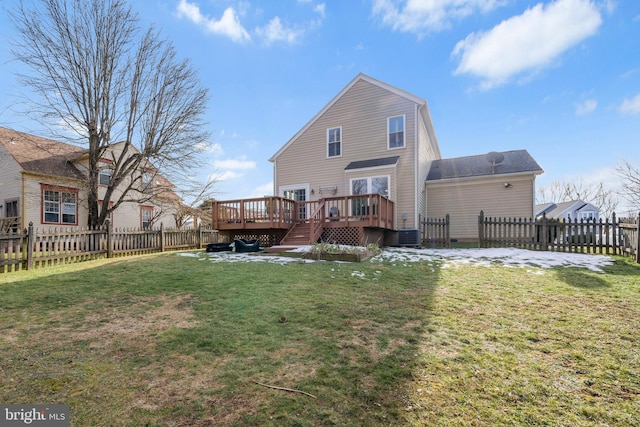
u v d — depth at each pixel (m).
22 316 3.62
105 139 11.95
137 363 2.51
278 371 2.38
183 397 2.06
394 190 12.09
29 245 6.81
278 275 5.65
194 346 2.82
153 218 18.02
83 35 11.05
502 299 4.23
